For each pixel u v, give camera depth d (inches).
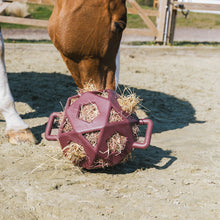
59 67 332.5
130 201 104.0
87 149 112.9
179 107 232.4
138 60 402.9
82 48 116.4
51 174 121.3
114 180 119.2
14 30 539.5
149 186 114.7
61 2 114.6
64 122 119.2
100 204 101.2
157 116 210.2
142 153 147.9
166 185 116.3
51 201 101.5
